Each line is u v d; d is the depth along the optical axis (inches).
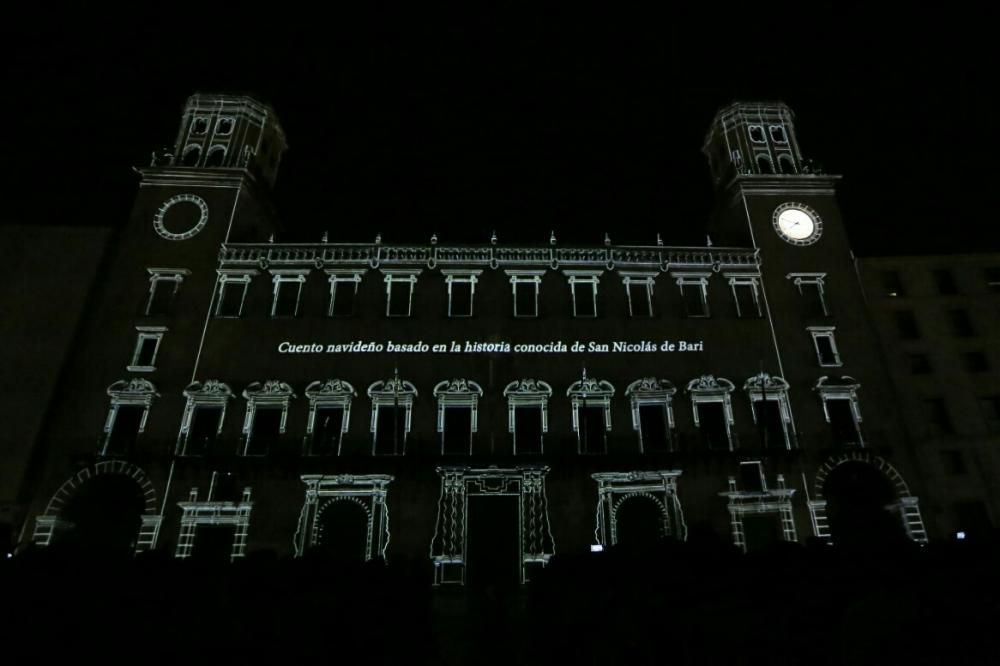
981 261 1863.9
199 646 354.3
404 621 536.7
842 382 1659.7
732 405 1633.9
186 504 1446.9
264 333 1659.7
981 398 1694.1
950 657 263.1
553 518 1488.7
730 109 2113.7
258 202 1993.1
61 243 1734.7
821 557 414.9
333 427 1589.6
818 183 1953.7
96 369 1592.0
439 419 1584.6
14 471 1456.7
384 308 1708.9
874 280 1831.9
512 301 1732.3
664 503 1517.0
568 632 437.7
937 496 1578.5
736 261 1829.5
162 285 1717.5
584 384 1626.5
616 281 1779.0
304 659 383.9
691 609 341.4
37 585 341.4
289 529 1454.2
